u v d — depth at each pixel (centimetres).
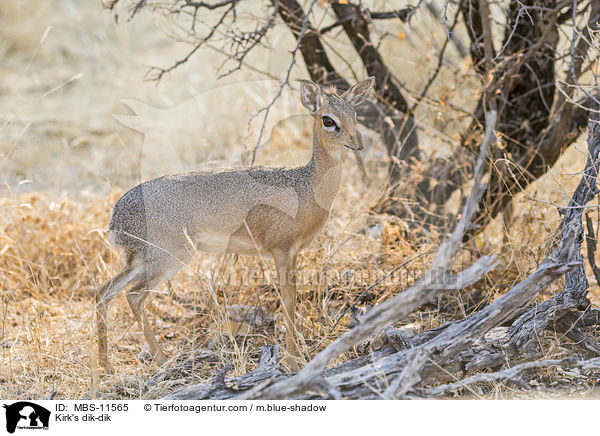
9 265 1190
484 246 1165
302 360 873
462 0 1171
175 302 1123
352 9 1234
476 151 1152
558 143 1143
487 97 1140
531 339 809
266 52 1797
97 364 916
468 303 1033
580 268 827
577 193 880
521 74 1194
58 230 1253
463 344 742
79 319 1065
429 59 1303
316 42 1265
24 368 905
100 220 1289
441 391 726
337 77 1287
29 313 1086
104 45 2522
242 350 893
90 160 1773
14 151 1761
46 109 2134
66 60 2564
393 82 1302
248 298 1067
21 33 2678
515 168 1162
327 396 729
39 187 1560
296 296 1000
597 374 849
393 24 1555
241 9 1631
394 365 751
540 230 1048
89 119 2041
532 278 740
